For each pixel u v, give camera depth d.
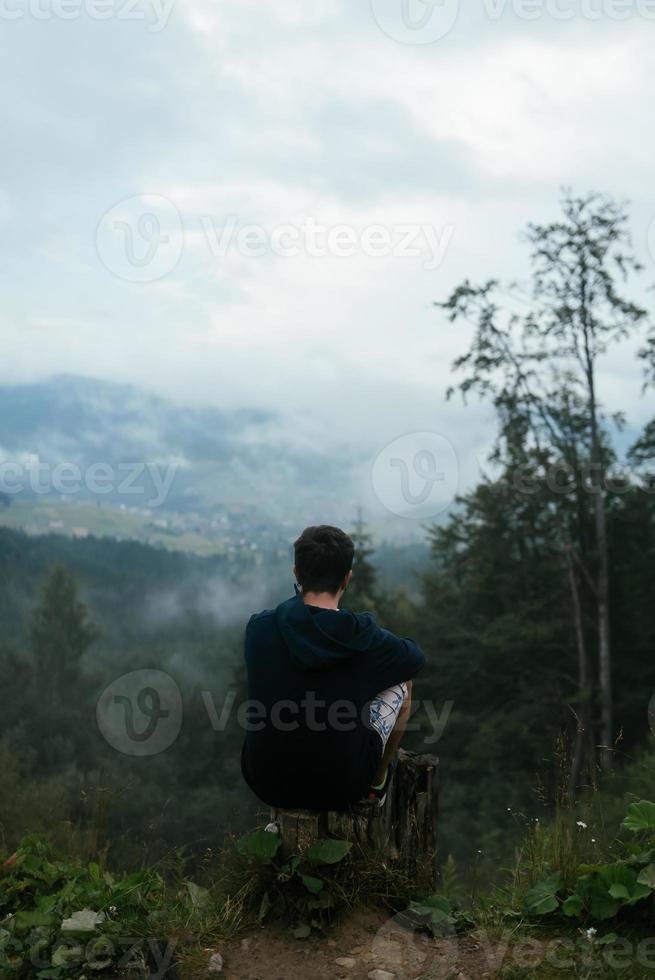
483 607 29.97
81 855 3.69
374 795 3.20
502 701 28.89
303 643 3.02
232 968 2.77
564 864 3.20
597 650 28.05
